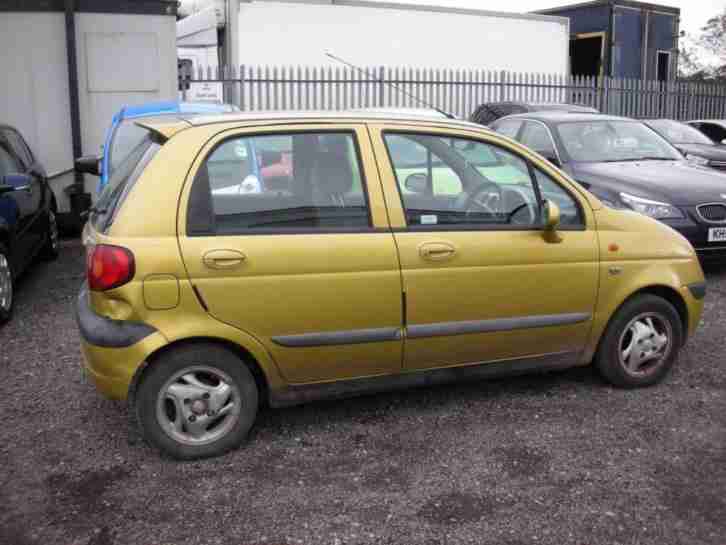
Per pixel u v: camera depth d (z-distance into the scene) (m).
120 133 7.92
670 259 4.86
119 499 3.63
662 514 3.49
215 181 3.93
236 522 3.43
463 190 4.39
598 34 21.72
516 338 4.48
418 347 4.27
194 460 4.00
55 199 9.71
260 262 3.90
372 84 17.75
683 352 5.66
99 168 8.29
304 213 4.05
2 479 3.82
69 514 3.50
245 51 16.86
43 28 10.38
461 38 19.02
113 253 3.75
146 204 3.82
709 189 7.73
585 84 20.41
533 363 4.63
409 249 4.16
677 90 22.17
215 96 16.19
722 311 6.75
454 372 4.45
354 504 3.57
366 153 4.20
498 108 15.99
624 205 7.64
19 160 8.02
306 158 4.10
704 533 3.35
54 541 3.29
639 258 4.74
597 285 4.62
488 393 4.88
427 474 3.86
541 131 9.40
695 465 3.96
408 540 3.29
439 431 4.34
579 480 3.79
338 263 4.03
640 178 8.00
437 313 4.25
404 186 4.25
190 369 3.93
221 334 3.88
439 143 4.36
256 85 16.42
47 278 8.21
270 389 4.09
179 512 3.51
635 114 21.50
